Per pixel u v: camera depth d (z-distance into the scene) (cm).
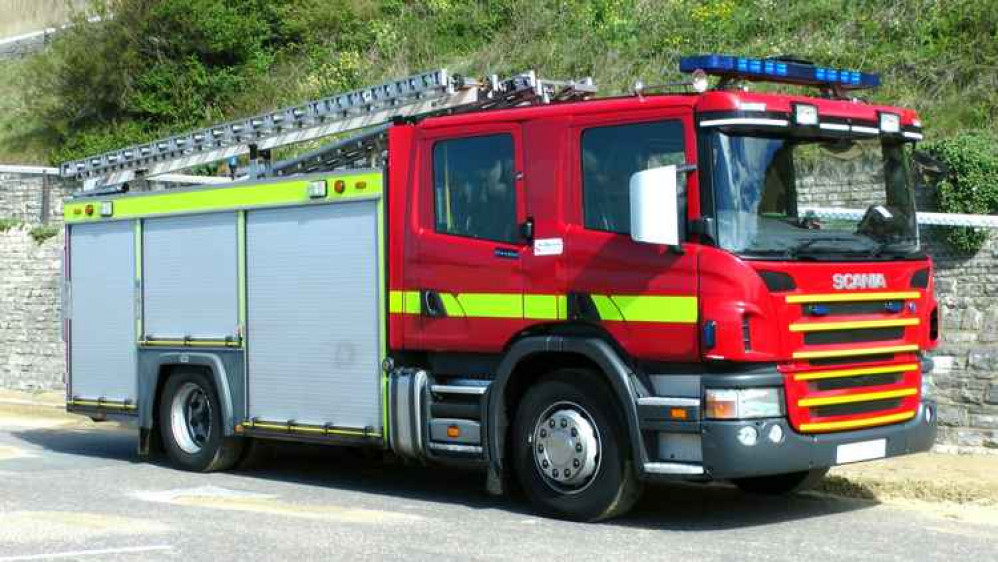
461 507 949
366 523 868
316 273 1047
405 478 1131
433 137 963
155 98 2662
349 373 1022
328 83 2441
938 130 1598
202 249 1152
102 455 1305
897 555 755
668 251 822
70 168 1405
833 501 980
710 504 968
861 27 1867
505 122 919
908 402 898
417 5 2545
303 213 1059
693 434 815
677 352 816
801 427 820
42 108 2820
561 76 2075
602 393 860
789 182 843
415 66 2350
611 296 850
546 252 886
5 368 2005
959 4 1803
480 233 929
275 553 755
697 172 815
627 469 851
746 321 798
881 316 872
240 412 1112
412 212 973
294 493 1032
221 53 2672
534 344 887
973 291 1209
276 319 1080
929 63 1730
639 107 848
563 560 732
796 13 1959
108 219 1252
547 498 890
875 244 879
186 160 1270
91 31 2725
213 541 795
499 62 2195
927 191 1320
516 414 914
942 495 971
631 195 811
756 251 809
